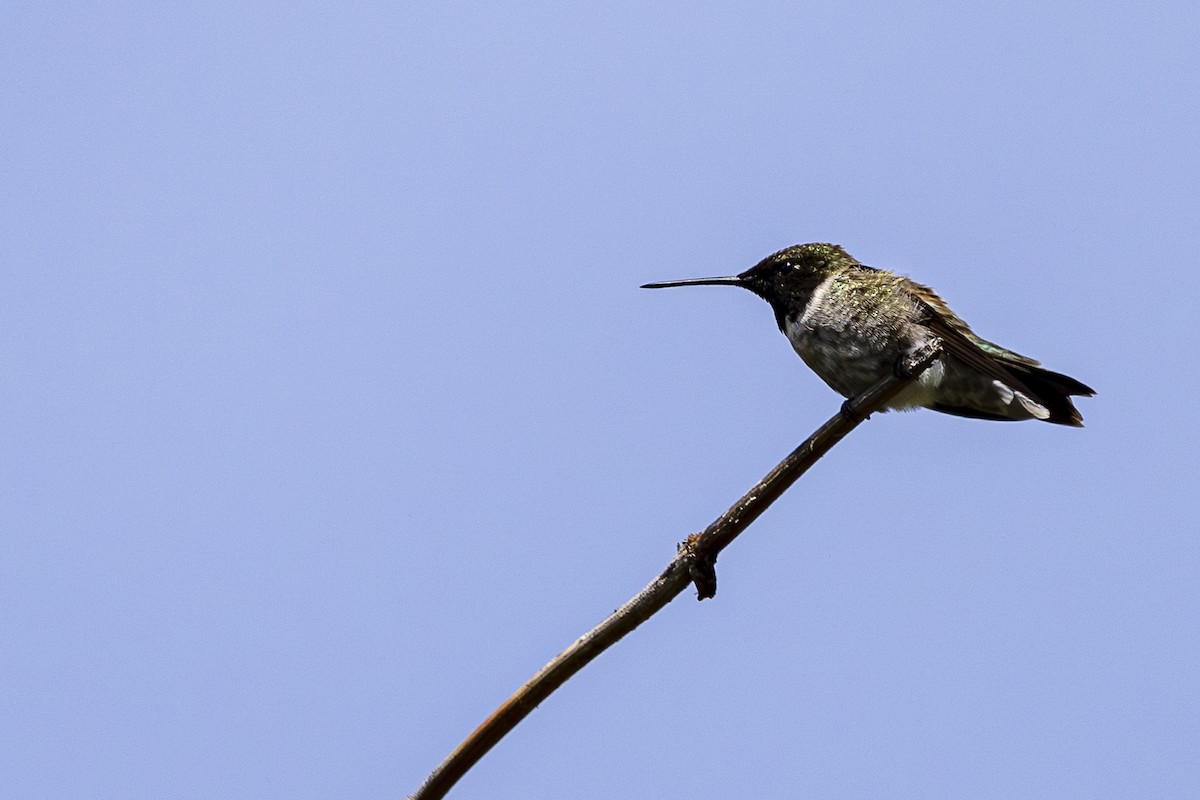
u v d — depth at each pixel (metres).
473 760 5.97
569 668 6.06
